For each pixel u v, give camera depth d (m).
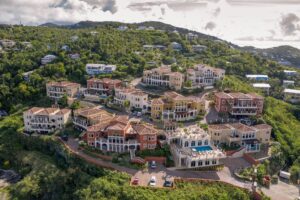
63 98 145.75
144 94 137.00
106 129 110.75
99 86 155.50
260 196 87.50
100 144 109.69
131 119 128.38
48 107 148.00
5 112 159.00
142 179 93.12
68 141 118.75
